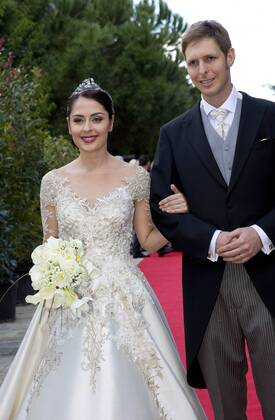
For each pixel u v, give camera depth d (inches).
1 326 304.0
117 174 154.6
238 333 140.0
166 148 145.1
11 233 337.1
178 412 140.0
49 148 462.6
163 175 143.5
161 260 512.1
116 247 151.4
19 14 792.3
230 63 139.5
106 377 135.0
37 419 134.5
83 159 154.8
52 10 864.9
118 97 868.0
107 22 937.5
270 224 132.6
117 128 937.5
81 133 150.5
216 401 141.5
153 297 156.9
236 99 141.3
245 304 136.9
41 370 140.4
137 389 136.6
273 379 137.0
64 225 151.6
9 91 359.9
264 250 133.0
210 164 138.6
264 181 137.3
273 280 136.4
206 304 138.3
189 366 141.2
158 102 916.0
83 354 138.6
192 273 141.9
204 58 136.3
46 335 146.3
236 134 139.3
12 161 343.0
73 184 153.7
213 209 138.2
